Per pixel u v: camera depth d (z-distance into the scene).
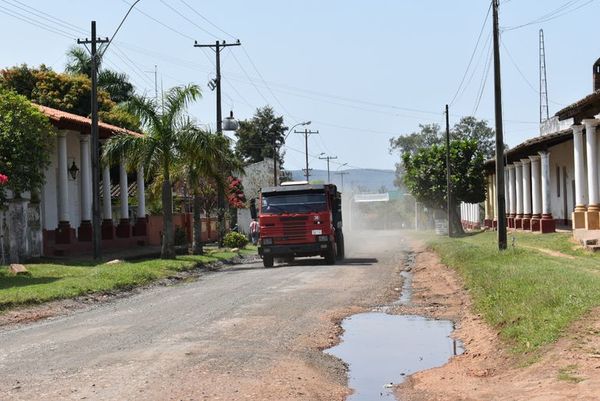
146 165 28.75
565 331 9.79
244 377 9.04
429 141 97.00
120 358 10.24
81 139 33.34
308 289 19.16
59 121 29.70
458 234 50.00
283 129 90.75
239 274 25.23
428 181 51.25
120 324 13.73
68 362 10.09
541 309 11.34
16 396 8.19
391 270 25.30
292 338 12.02
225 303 16.45
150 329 12.91
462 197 50.53
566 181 38.78
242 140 89.44
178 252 33.88
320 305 16.11
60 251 30.61
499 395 8.09
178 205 48.25
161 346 11.12
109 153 28.45
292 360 10.26
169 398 8.00
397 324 13.95
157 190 35.81
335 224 30.52
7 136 24.19
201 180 36.44
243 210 61.84
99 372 9.35
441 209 52.72
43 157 25.48
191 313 14.95
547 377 8.33
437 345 11.86
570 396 7.41
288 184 30.06
